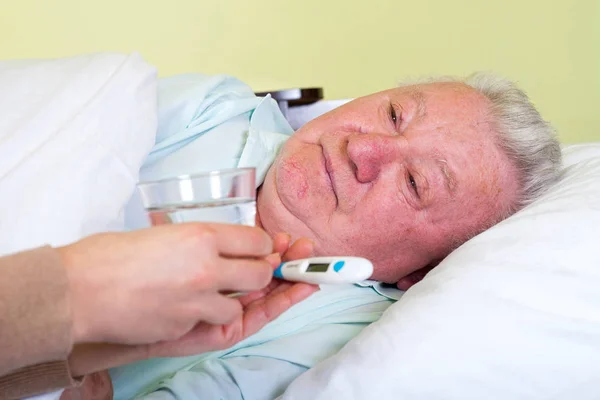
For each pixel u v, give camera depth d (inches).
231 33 75.4
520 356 30.8
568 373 30.6
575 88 74.2
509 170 45.8
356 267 23.3
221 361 38.0
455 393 30.6
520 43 74.6
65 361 22.6
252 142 46.9
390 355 31.4
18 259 19.0
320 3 76.4
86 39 71.8
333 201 43.7
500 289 32.8
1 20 68.9
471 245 37.0
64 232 30.6
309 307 43.4
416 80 55.8
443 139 44.0
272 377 37.3
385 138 42.8
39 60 42.5
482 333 31.4
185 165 45.3
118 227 34.1
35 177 31.4
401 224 44.3
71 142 33.4
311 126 46.1
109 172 34.2
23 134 33.7
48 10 69.9
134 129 36.9
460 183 43.9
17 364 19.0
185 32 74.3
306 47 77.5
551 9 73.0
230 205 21.9
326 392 31.6
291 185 42.6
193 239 19.3
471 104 46.2
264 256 23.1
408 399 30.7
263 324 26.3
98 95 36.0
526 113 47.8
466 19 75.3
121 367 38.6
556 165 47.3
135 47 73.3
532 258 34.0
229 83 54.9
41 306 18.6
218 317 20.6
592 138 75.1
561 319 31.4
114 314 19.2
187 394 34.9
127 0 71.9
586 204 36.5
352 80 78.8
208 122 47.9
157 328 19.9
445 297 33.1
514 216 39.1
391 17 76.7
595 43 72.5
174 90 48.6
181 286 19.1
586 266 33.2
